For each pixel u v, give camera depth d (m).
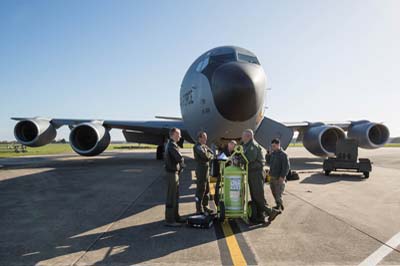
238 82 7.70
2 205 6.41
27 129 14.62
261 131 9.88
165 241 4.20
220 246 4.00
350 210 5.92
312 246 3.97
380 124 14.81
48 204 6.51
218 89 7.97
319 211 5.84
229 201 5.18
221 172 5.46
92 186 8.88
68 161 18.39
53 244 4.07
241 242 4.15
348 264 3.40
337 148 11.16
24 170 13.06
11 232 4.59
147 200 6.92
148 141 17.59
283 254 3.70
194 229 4.78
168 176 5.02
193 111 9.74
